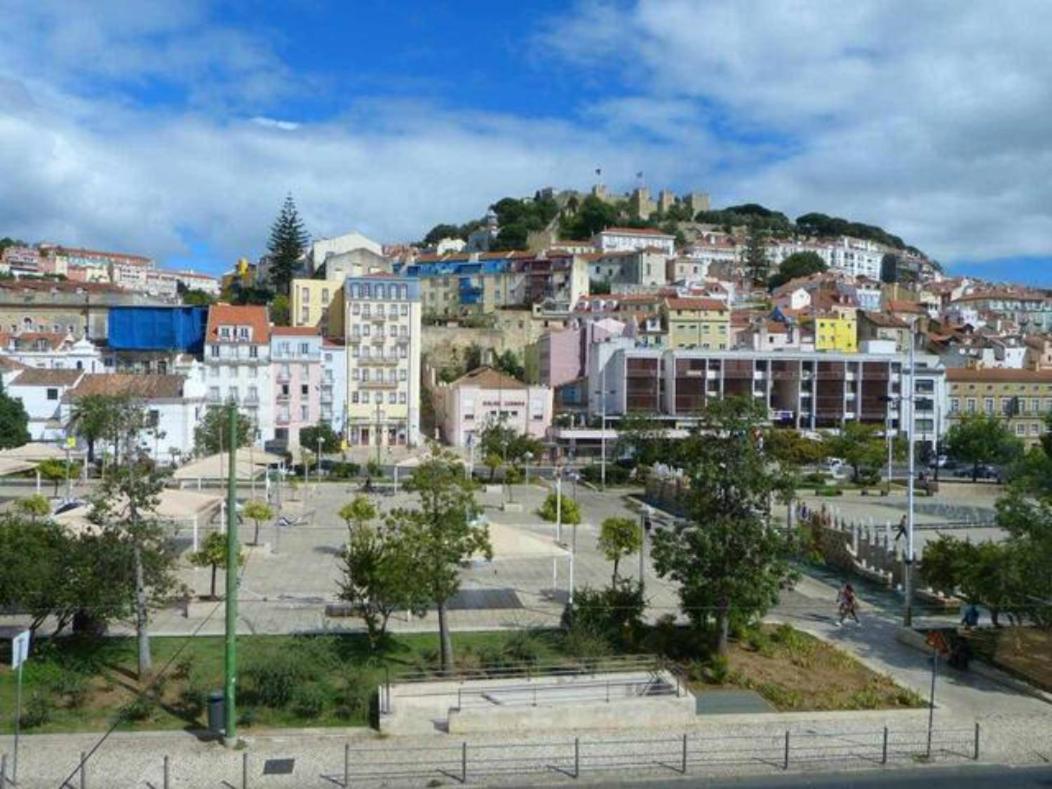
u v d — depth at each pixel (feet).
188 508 128.06
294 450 330.75
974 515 230.89
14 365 318.04
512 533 114.01
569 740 79.41
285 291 565.53
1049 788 71.56
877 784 71.87
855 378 396.78
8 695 84.89
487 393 383.24
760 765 75.05
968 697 91.76
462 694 85.81
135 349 391.86
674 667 95.04
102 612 90.22
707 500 100.17
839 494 273.75
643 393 383.24
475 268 611.47
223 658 96.02
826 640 110.73
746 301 603.67
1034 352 465.47
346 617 113.60
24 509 156.25
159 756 74.64
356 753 75.97
